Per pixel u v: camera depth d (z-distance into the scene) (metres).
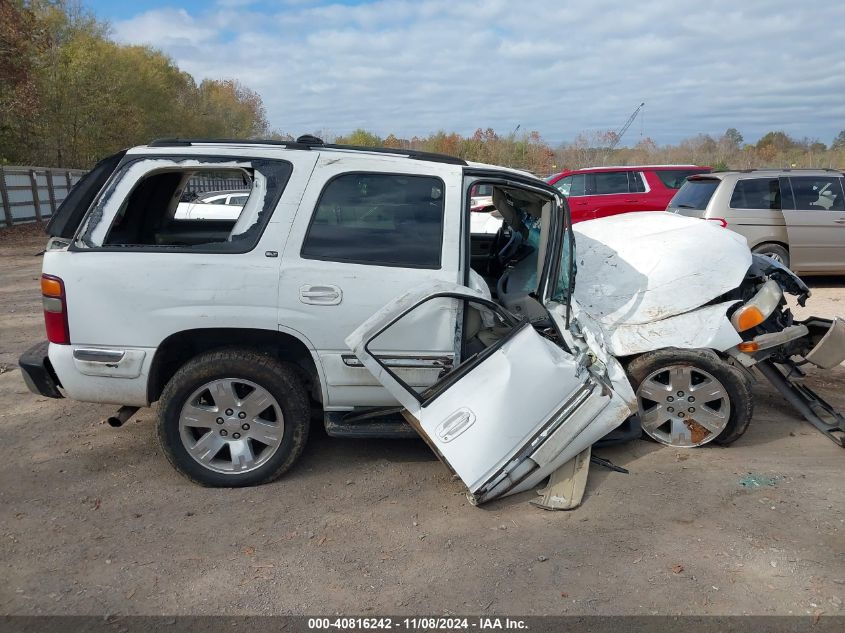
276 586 3.05
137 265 3.69
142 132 33.91
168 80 42.69
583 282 4.69
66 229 4.02
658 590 3.03
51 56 27.14
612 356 4.22
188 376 3.77
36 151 27.95
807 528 3.53
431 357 3.87
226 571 3.15
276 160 3.91
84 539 3.39
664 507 3.75
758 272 4.88
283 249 3.79
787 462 4.32
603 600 2.96
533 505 3.77
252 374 3.81
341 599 2.96
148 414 5.04
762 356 4.49
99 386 3.78
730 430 4.45
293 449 3.93
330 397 3.93
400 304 3.61
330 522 3.59
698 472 4.17
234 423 3.88
